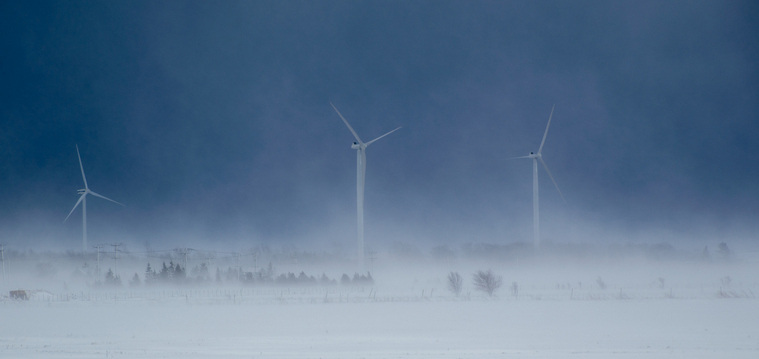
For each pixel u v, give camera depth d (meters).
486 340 68.19
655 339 67.19
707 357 55.00
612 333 72.88
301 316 94.38
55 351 63.44
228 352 61.19
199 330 81.38
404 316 92.19
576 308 99.25
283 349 62.97
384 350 61.44
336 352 60.31
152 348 64.81
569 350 60.19
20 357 59.81
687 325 79.00
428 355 57.59
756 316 86.38
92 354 60.72
